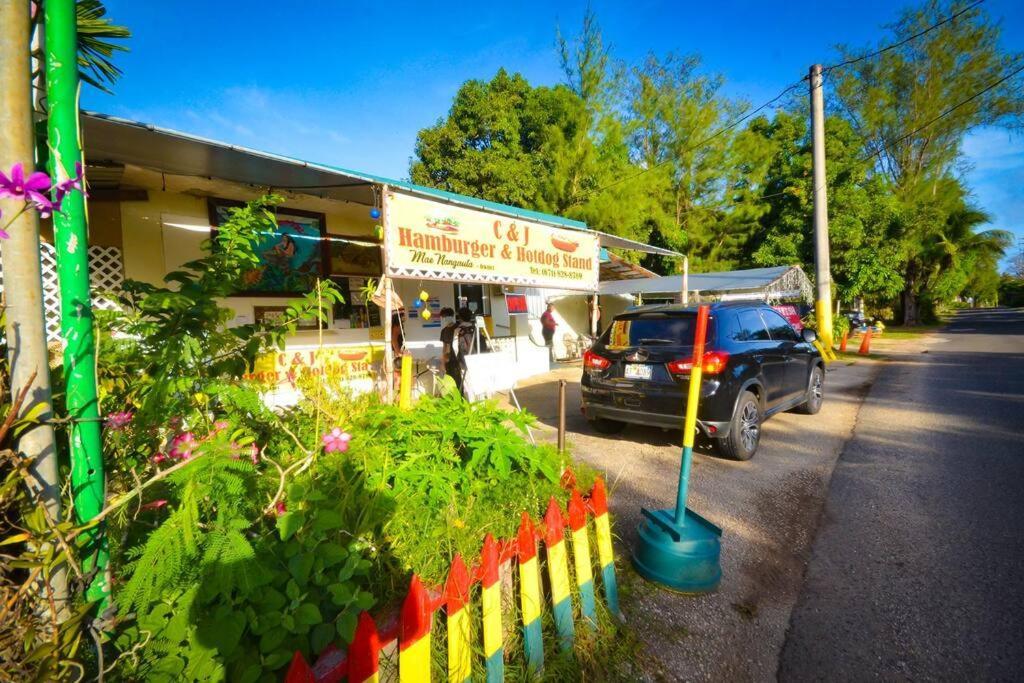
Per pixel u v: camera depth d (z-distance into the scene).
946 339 19.42
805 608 2.87
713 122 23.25
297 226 6.62
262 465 2.53
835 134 26.33
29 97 1.23
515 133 19.80
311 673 1.35
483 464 3.00
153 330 2.26
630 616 2.73
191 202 5.70
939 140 26.06
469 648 1.94
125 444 2.04
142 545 1.67
